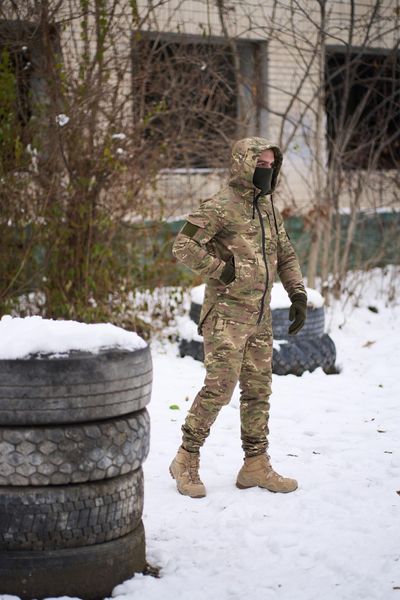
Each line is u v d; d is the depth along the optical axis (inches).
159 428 432.5
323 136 821.2
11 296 590.6
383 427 439.5
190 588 253.8
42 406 234.5
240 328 321.4
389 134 986.7
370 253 968.9
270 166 321.7
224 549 284.5
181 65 702.5
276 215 334.0
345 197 983.0
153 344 621.6
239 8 853.2
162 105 639.8
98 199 607.2
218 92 798.5
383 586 253.4
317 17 868.0
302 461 382.3
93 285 601.3
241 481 343.0
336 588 254.4
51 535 237.1
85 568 240.4
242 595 250.1
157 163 648.4
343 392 513.3
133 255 644.1
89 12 593.6
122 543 249.9
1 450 234.2
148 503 326.0
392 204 934.4
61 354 238.7
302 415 459.8
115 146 602.2
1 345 237.5
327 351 566.3
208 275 314.7
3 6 596.4
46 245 600.1
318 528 300.4
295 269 339.0
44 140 592.1
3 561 234.7
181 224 770.2
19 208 587.2
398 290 845.8
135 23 638.5
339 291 789.2
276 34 778.8
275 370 549.3
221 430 429.4
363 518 310.7
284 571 267.1
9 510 234.5
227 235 319.6
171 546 286.7
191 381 528.4
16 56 610.9
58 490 237.5
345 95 775.7
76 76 643.5
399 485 348.2
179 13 809.5
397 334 686.5
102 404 241.8
